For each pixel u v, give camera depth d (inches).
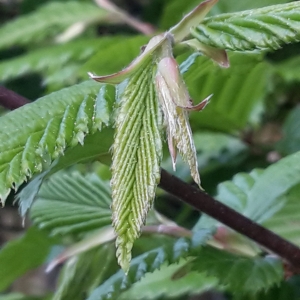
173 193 9.3
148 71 6.8
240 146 17.5
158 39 6.8
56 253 14.6
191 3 19.0
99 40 18.5
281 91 19.7
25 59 18.6
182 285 14.2
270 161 17.2
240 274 10.4
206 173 17.4
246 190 12.3
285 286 13.8
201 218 11.9
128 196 6.3
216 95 15.9
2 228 28.9
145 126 6.6
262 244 9.8
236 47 7.0
